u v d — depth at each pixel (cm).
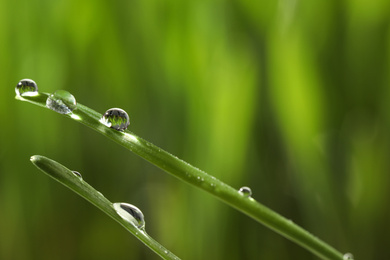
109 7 25
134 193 26
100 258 26
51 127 26
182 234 25
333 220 25
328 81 25
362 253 25
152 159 13
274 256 25
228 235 25
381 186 25
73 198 26
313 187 25
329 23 25
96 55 26
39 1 26
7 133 26
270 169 25
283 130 25
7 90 26
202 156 25
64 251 26
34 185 26
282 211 26
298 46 25
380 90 26
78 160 26
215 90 25
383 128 26
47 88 26
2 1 26
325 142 26
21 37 26
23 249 26
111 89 26
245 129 25
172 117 25
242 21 25
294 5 25
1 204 26
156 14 25
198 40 25
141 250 26
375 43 25
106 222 26
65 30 26
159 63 25
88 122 13
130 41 26
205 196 25
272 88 25
